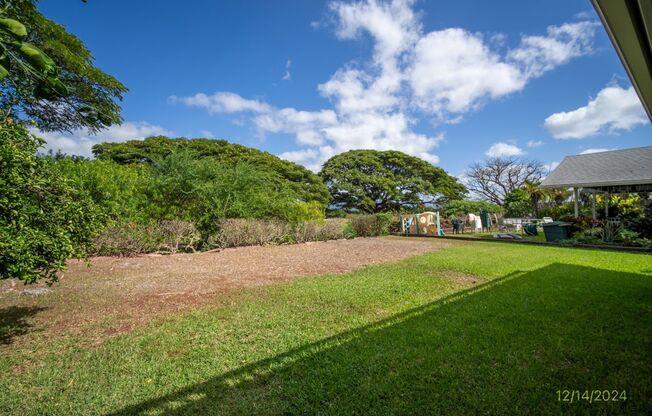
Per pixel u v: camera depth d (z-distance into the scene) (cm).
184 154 1214
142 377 246
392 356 271
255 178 1277
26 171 269
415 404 206
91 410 207
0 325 359
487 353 272
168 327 349
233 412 202
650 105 382
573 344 283
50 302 450
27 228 262
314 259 862
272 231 1219
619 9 200
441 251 982
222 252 1012
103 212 355
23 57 108
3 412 204
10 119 265
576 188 1391
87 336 329
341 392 221
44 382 240
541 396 211
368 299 453
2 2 128
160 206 1056
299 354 280
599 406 200
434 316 369
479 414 195
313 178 3030
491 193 3391
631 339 290
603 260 735
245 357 277
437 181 3259
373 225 1758
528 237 1416
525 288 483
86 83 1086
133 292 505
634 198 1445
